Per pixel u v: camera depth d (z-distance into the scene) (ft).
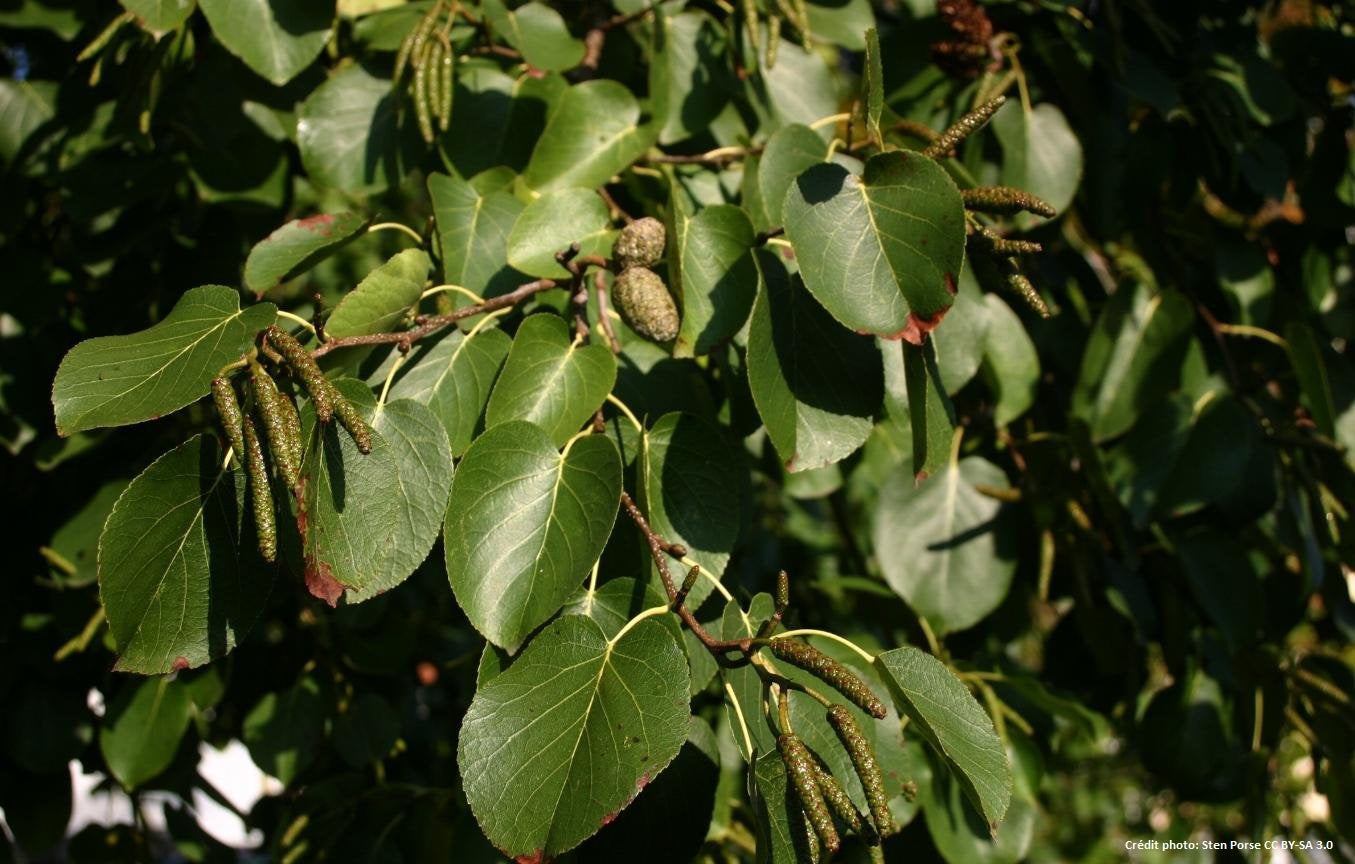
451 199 2.40
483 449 2.10
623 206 2.86
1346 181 3.14
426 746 3.47
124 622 2.01
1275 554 3.00
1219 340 3.04
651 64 2.64
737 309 2.25
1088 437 2.75
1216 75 2.99
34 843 2.97
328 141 2.61
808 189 2.15
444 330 2.28
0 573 2.93
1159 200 3.03
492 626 2.07
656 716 1.97
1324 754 2.96
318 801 2.72
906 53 2.92
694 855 2.14
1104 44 2.84
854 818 1.88
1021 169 2.82
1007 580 2.78
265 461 2.03
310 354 2.06
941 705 1.98
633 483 2.28
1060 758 4.30
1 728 2.93
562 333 2.24
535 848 1.95
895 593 2.77
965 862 2.62
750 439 2.68
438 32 2.48
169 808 3.12
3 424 2.87
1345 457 2.87
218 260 2.91
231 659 3.00
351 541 2.02
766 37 2.72
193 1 2.55
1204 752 2.92
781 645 1.98
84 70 2.90
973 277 2.54
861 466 2.83
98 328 2.97
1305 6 3.37
